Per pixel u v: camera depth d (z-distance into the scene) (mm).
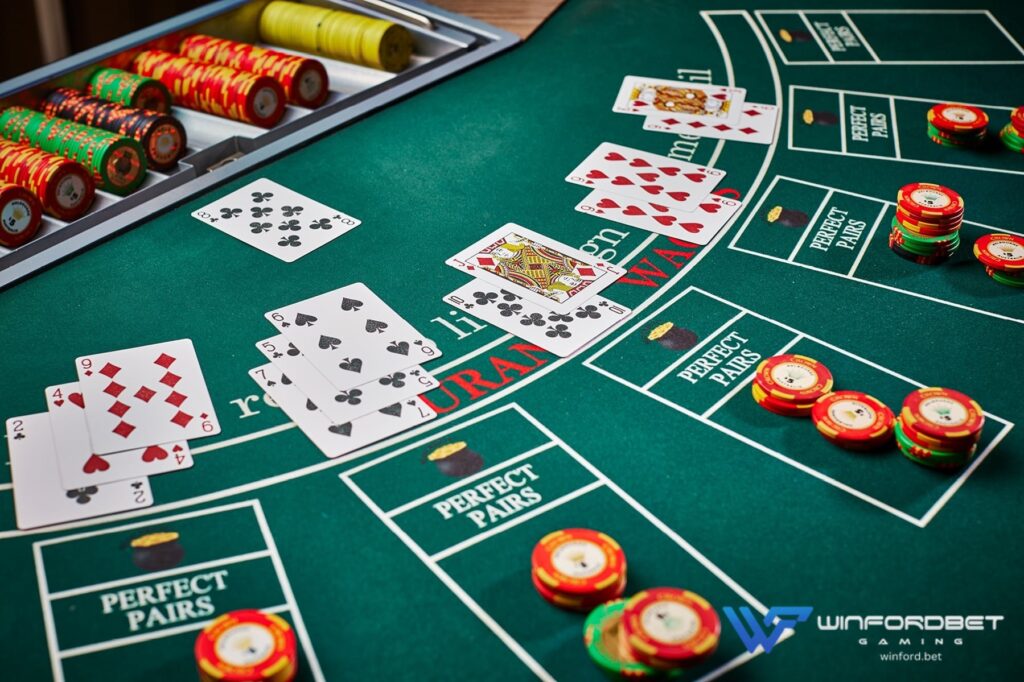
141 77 1044
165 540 652
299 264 857
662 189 939
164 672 591
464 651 596
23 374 763
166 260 864
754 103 1064
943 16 1219
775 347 780
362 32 1132
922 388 725
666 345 779
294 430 716
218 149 1000
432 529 656
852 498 673
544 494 675
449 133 1016
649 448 703
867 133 1021
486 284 834
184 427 719
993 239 855
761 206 921
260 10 1189
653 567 634
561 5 1232
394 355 771
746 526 657
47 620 615
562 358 769
